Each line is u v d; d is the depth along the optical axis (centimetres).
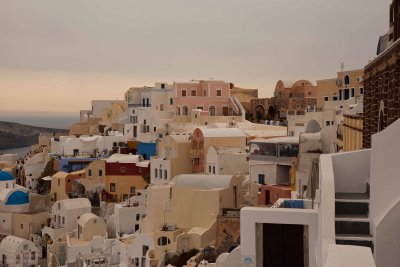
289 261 2575
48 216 8625
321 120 7838
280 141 7131
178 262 5366
